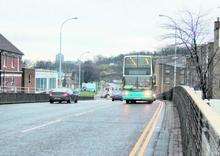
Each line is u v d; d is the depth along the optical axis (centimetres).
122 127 1992
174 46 5747
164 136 1681
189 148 910
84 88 12862
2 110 3077
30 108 3384
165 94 7456
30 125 2025
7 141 1505
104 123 2169
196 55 4622
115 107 3662
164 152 1302
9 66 7888
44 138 1595
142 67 4550
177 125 2081
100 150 1341
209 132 510
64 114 2728
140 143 1498
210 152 485
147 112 2994
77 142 1504
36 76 9525
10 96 4550
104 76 16275
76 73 14825
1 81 7506
